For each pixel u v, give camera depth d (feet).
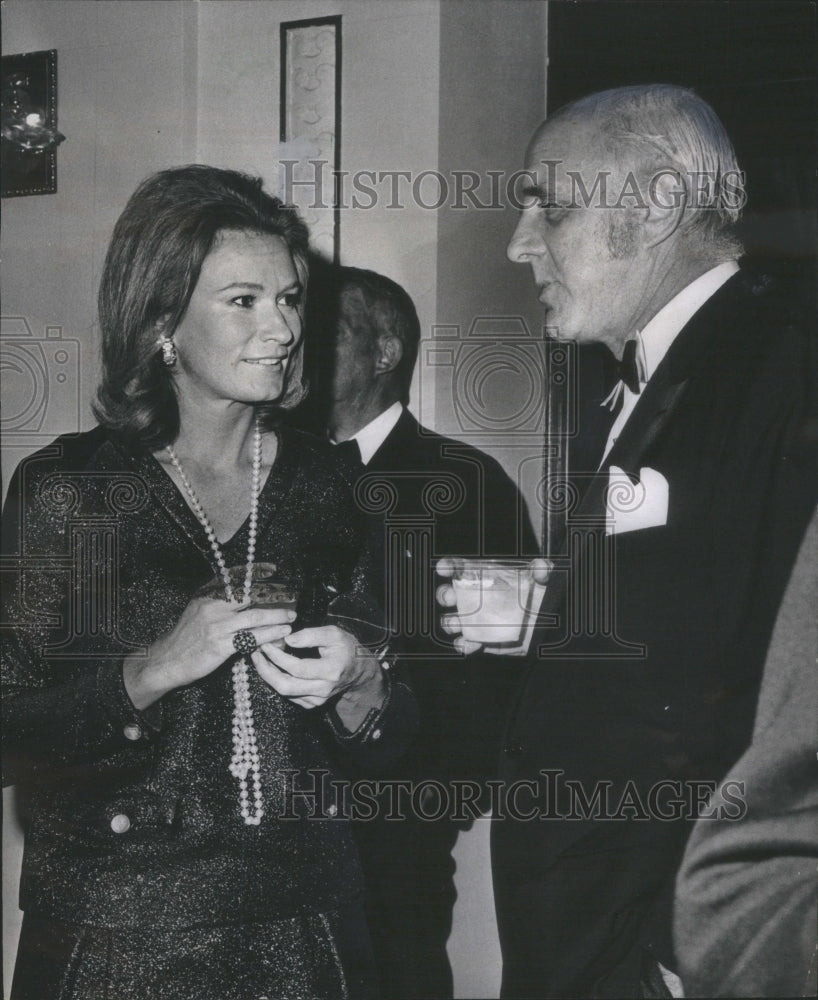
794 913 4.07
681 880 4.14
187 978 3.20
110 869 3.22
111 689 3.19
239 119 4.78
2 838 4.75
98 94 4.84
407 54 4.61
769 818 4.09
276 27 4.74
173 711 3.28
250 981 3.25
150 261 3.32
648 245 4.27
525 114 4.59
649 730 4.18
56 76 4.86
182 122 4.78
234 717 3.32
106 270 3.42
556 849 4.28
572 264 4.36
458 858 4.50
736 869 4.11
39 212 4.84
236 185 3.49
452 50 4.59
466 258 4.56
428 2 4.58
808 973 4.07
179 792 3.26
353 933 3.45
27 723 3.24
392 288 4.60
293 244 3.49
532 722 4.33
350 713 3.47
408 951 4.50
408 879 4.50
